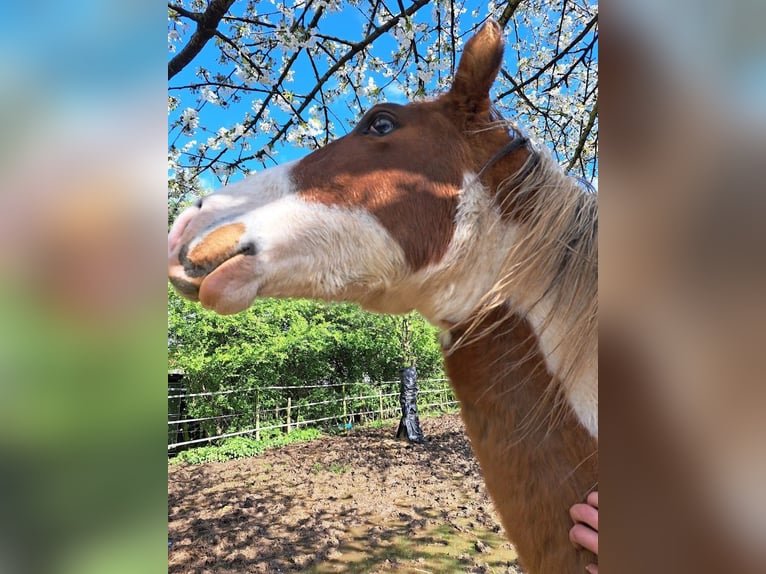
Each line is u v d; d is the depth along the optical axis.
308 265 1.32
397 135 1.42
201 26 2.78
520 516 1.24
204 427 10.30
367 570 4.47
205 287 1.22
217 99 4.29
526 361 1.29
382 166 1.38
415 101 1.59
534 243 1.33
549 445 1.22
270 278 1.29
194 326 10.65
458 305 1.39
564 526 1.18
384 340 13.78
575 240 1.32
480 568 4.51
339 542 5.09
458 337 1.41
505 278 1.33
